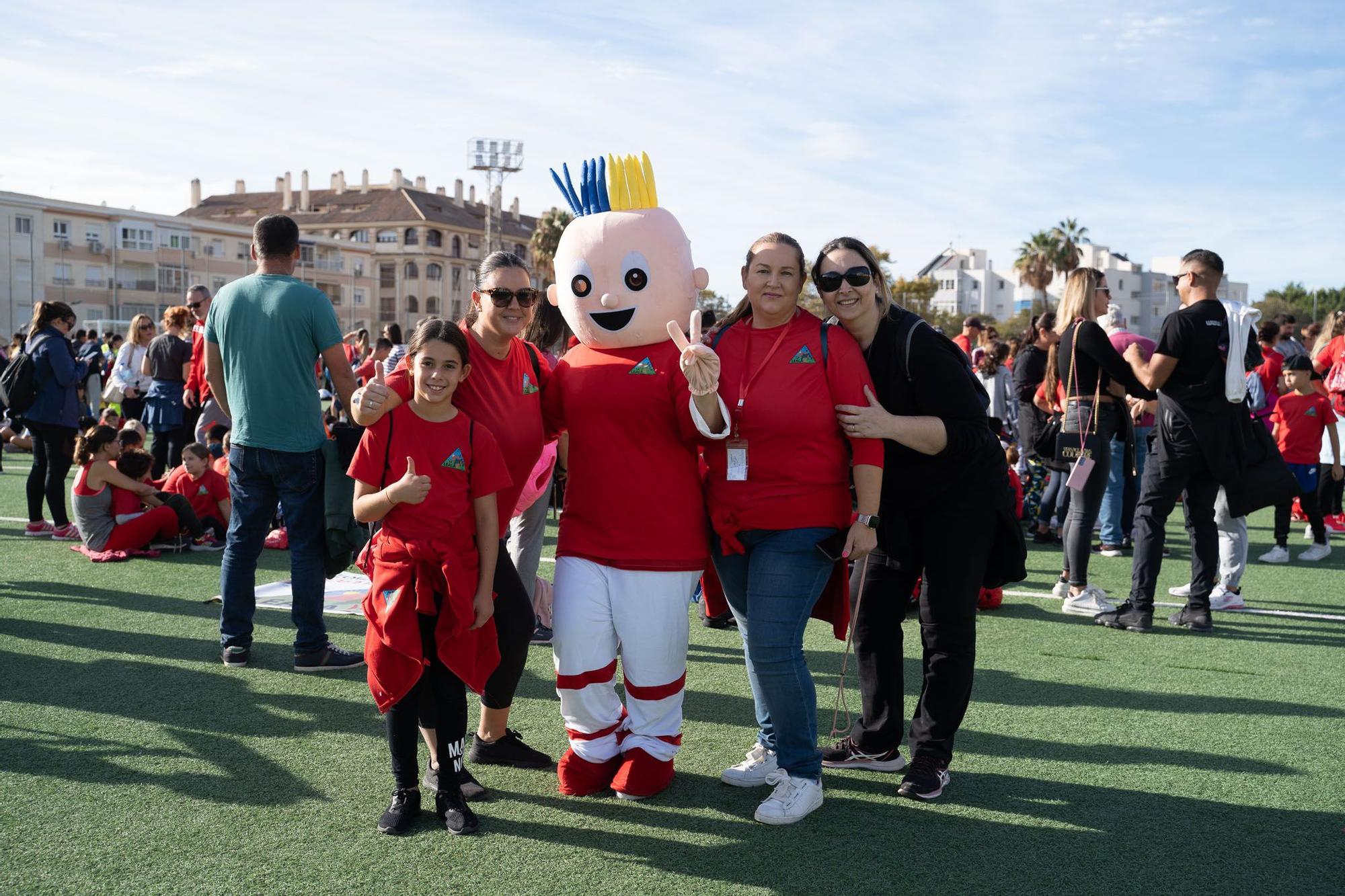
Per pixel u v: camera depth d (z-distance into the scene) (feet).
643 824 10.59
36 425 25.66
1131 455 19.80
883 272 11.18
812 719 10.80
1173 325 17.70
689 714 14.03
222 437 28.53
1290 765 12.18
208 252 211.00
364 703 14.05
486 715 12.04
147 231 196.65
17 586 20.58
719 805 11.11
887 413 10.46
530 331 16.11
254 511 15.46
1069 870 9.60
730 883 9.32
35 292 178.70
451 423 10.58
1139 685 15.30
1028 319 205.98
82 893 8.91
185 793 11.05
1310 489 25.62
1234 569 20.27
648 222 11.25
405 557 10.32
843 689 12.81
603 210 11.57
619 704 11.62
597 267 11.11
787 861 9.75
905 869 9.61
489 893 9.05
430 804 10.93
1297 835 10.35
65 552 24.26
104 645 16.51
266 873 9.34
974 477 11.04
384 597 10.35
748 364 10.76
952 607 11.16
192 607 19.07
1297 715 13.96
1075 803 11.12
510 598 11.62
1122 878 9.46
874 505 10.52
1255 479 18.15
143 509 24.48
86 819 10.39
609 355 11.31
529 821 10.64
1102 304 19.52
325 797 11.05
